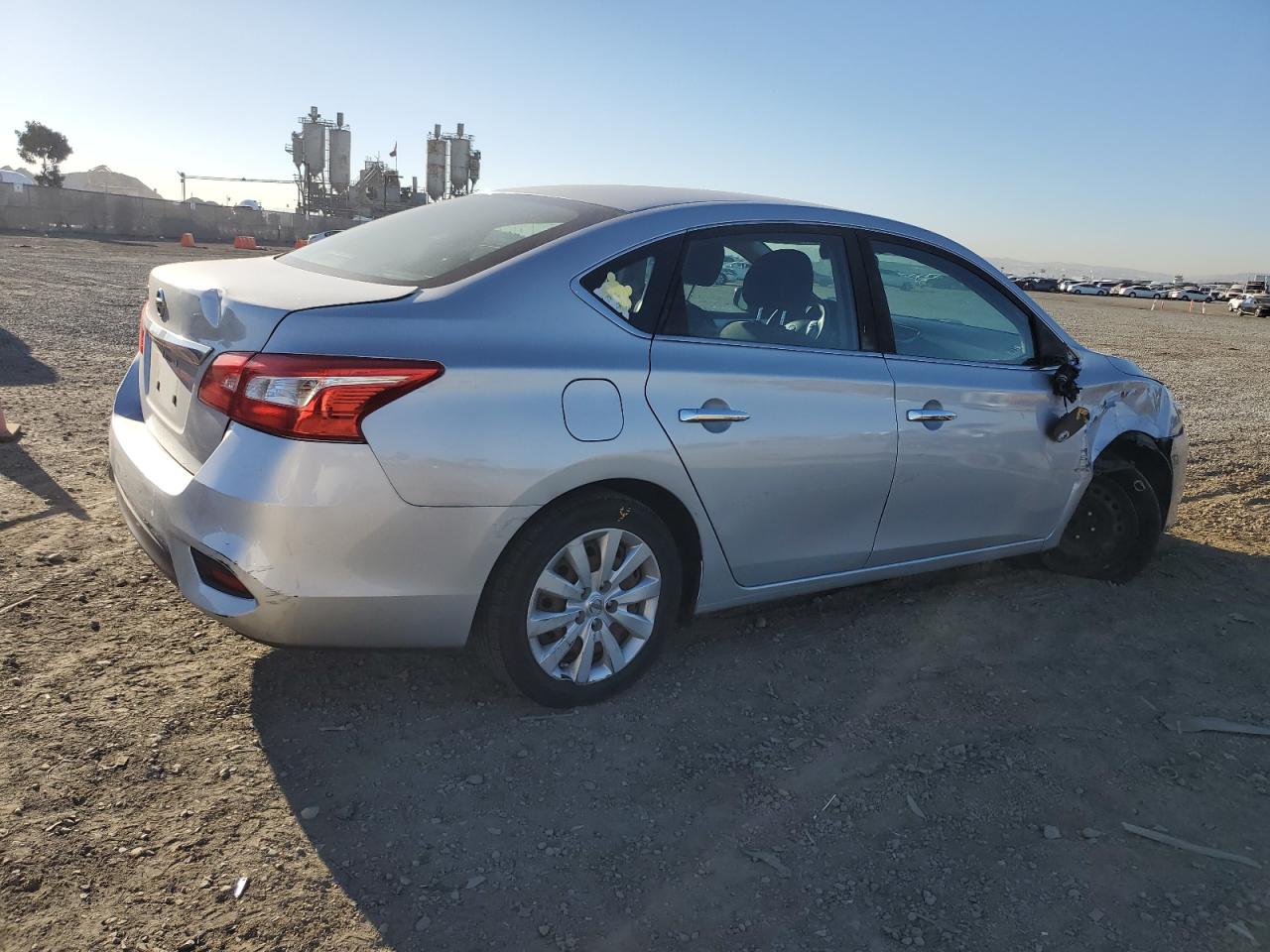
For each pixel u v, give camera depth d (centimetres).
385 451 242
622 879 228
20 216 4291
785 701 317
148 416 301
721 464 299
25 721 267
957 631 384
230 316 252
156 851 222
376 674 312
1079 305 4875
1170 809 272
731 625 372
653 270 297
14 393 683
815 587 349
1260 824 268
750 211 326
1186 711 330
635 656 306
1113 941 218
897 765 285
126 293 1541
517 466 257
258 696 293
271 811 240
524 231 300
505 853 233
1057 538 421
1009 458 380
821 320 334
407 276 283
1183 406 1095
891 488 346
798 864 238
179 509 249
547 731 287
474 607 266
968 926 220
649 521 294
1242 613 421
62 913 201
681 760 279
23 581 358
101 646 315
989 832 256
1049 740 305
